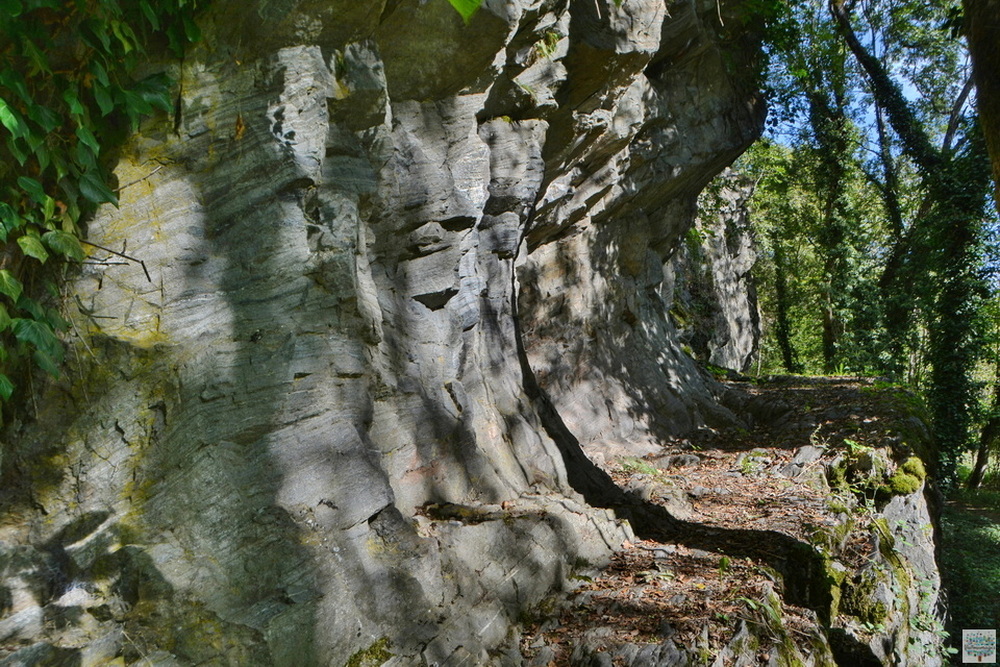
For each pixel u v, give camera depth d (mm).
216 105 3436
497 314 6367
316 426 3604
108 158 3189
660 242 12422
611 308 10172
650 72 10250
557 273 9352
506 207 6516
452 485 4793
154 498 3051
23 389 2971
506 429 5777
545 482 5715
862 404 10617
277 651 3002
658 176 10531
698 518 6523
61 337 3000
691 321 16203
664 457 8898
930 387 15500
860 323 18750
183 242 3307
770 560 5480
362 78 4125
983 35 5355
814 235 22219
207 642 2914
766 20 12383
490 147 6309
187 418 3160
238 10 3422
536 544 4551
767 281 26203
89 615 2838
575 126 7590
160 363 3141
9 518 2869
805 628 4797
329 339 3719
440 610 3719
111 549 2936
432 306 5172
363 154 4297
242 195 3484
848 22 17500
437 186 4961
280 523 3260
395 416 4520
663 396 10227
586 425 8914
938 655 6758
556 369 8898
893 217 19547
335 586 3299
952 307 15133
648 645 3904
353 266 3926
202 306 3295
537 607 4289
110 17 2979
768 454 9047
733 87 12211
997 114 5363
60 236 2918
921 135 16969
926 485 8711
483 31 4867
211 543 3074
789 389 13094
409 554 3803
